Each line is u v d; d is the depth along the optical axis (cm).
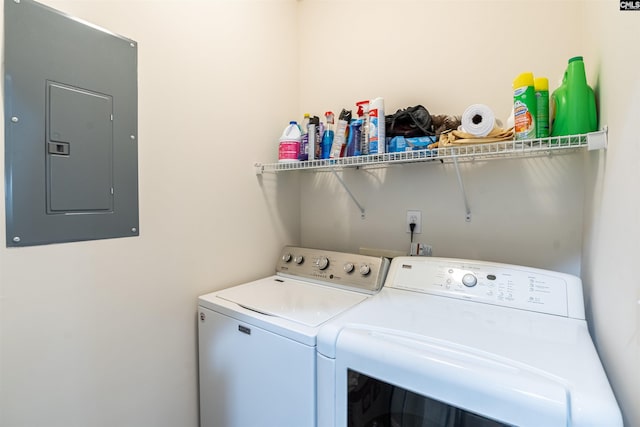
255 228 167
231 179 154
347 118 150
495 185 137
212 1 144
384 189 166
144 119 120
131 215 117
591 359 73
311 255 162
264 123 171
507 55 134
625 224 69
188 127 135
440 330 90
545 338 85
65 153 100
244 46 160
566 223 123
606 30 87
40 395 97
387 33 164
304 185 195
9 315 90
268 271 174
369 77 170
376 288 135
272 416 108
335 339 90
